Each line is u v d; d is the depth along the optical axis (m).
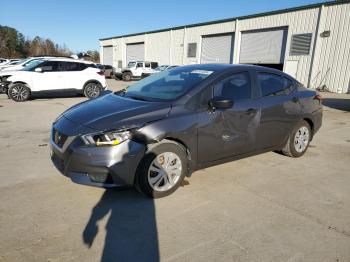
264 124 4.35
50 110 9.52
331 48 19.28
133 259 2.45
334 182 4.13
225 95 3.94
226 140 3.93
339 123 8.85
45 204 3.30
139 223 2.97
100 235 2.76
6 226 2.86
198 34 28.56
